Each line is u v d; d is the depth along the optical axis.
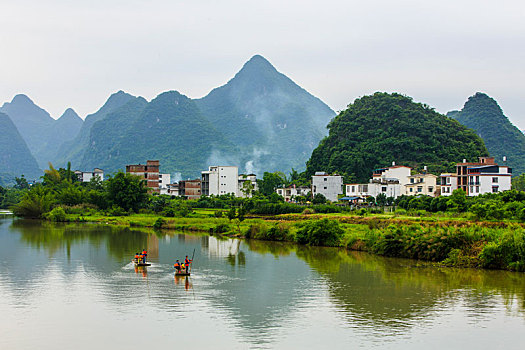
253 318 46.69
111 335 42.06
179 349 39.34
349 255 82.44
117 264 72.75
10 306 49.81
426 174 177.00
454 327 44.56
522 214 87.56
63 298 52.91
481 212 90.94
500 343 41.16
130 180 170.75
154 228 129.00
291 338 41.75
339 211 137.88
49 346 39.66
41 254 81.69
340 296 54.53
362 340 41.44
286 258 79.12
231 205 177.50
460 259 71.00
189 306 50.31
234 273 66.69
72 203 174.38
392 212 127.56
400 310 49.47
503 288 58.00
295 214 131.62
